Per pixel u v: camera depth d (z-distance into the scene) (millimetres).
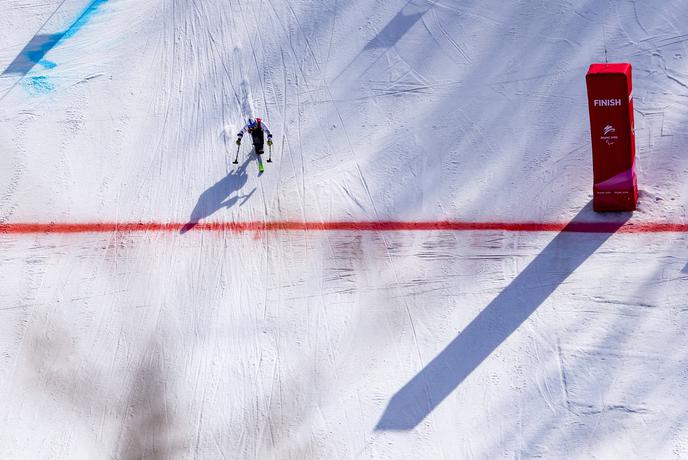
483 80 62719
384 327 49750
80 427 47594
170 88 66625
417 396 46375
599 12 65188
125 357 50500
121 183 60406
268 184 58875
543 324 48219
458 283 51188
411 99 62594
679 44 61625
